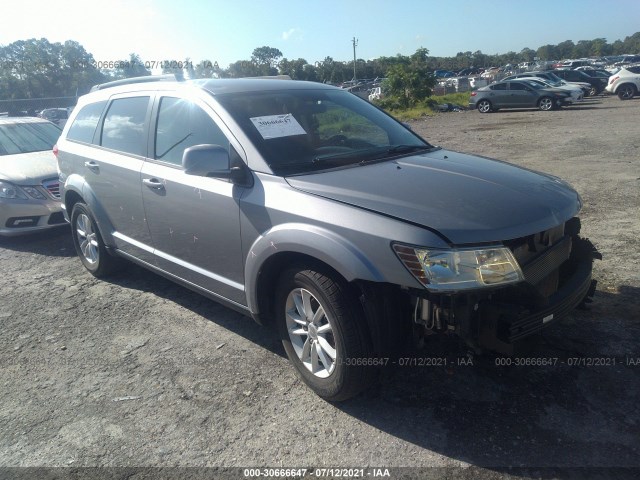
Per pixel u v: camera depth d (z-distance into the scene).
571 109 22.48
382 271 2.71
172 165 4.00
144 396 3.39
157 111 4.26
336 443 2.88
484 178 3.27
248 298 3.48
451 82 45.53
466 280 2.60
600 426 2.86
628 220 6.16
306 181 3.20
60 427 3.13
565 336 3.71
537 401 3.09
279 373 3.57
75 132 5.45
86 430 3.09
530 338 2.88
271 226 3.19
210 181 3.62
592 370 3.33
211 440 2.96
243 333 4.16
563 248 3.22
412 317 2.87
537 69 54.31
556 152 11.29
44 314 4.71
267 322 3.58
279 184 3.24
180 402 3.31
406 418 3.03
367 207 2.86
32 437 3.06
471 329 2.73
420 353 3.20
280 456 2.81
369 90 40.81
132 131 4.52
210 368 3.68
